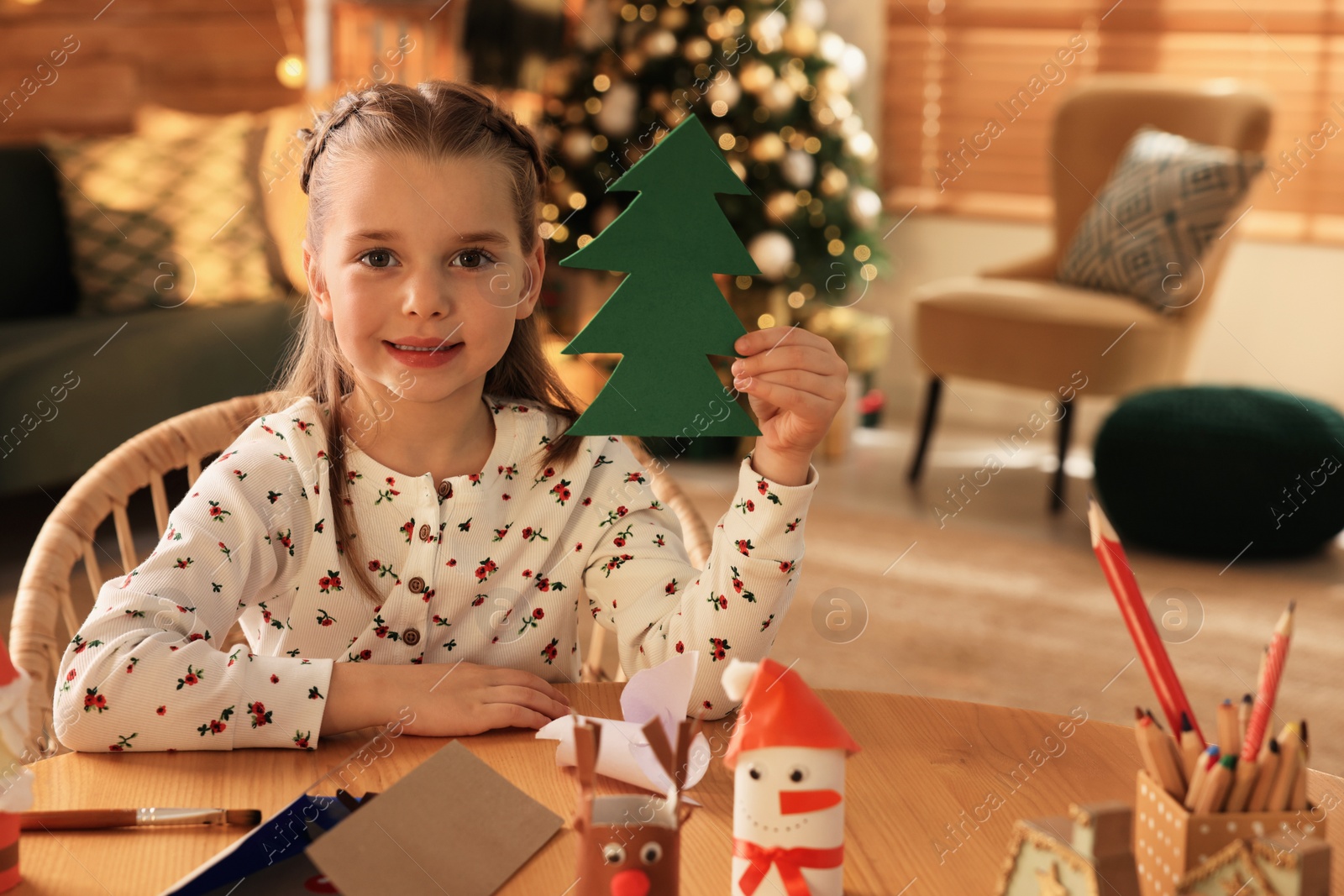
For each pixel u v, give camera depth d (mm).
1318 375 3631
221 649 847
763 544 810
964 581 2643
